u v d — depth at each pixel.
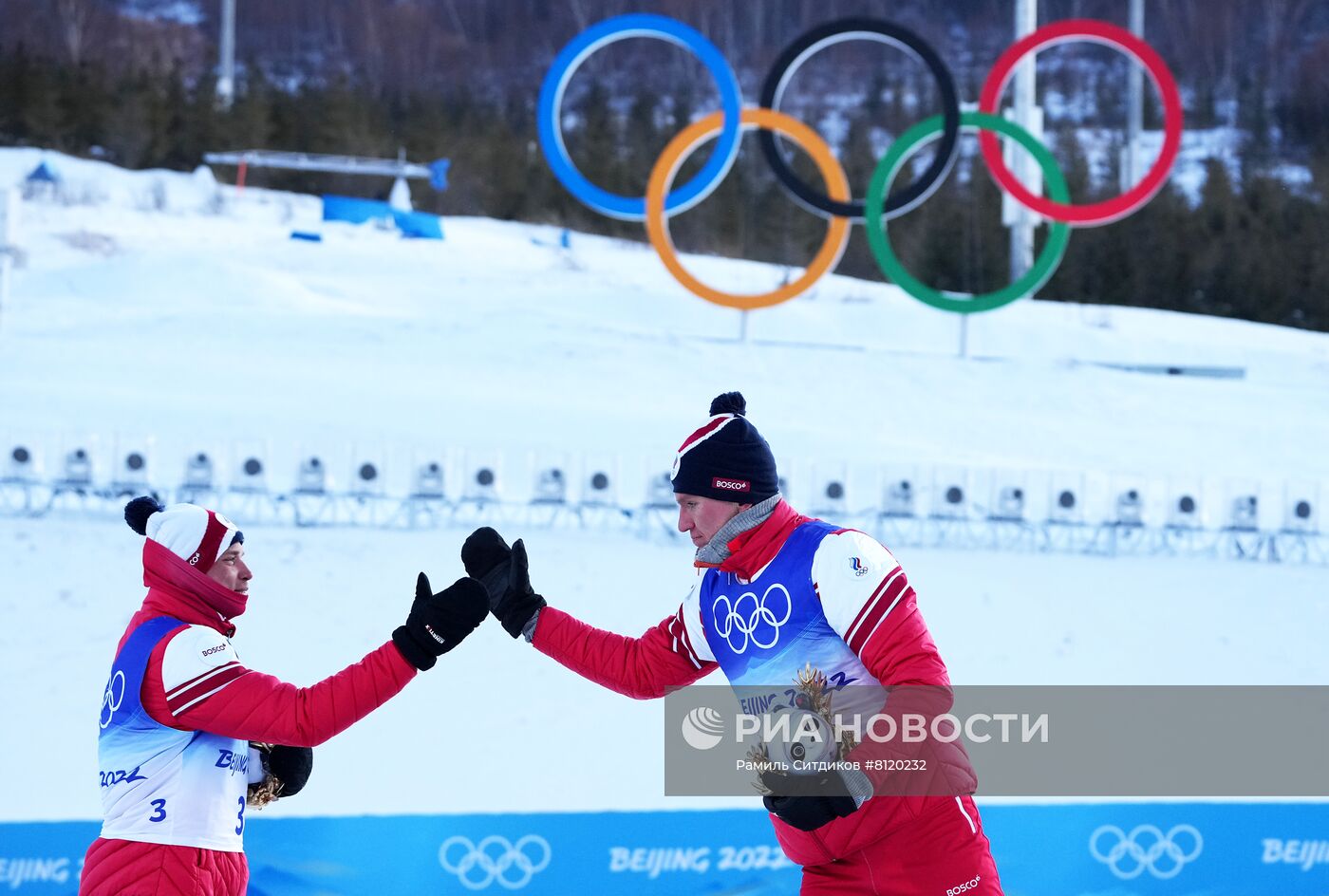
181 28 156.88
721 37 165.38
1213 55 152.25
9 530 36.78
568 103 157.00
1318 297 109.38
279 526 40.38
